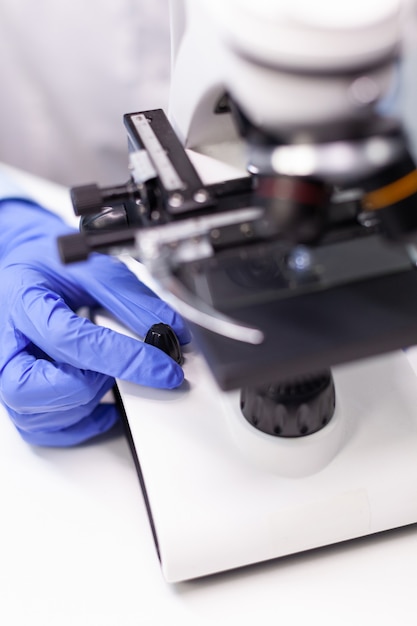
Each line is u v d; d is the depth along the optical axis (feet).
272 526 2.29
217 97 2.31
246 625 2.21
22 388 2.72
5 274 3.17
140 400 2.57
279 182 1.83
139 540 2.49
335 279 2.13
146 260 2.03
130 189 2.32
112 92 4.37
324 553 2.41
